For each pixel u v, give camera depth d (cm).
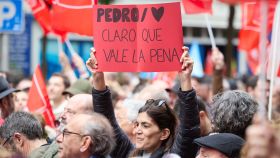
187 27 3597
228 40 2247
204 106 969
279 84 1123
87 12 1253
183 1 1353
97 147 790
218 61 1368
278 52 1056
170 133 866
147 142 857
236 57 3631
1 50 3162
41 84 1286
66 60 1653
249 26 1528
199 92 1488
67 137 794
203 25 3581
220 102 860
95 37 934
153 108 859
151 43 909
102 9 930
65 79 1509
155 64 907
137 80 2078
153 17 908
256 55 2028
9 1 1390
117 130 936
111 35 927
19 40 3231
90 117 800
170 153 849
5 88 1160
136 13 919
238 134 848
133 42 920
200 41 3644
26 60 3259
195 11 1348
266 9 561
